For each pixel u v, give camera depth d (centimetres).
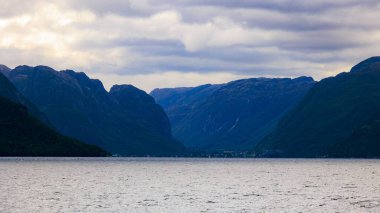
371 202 16075
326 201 16288
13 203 14988
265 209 14462
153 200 16212
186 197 17162
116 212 13700
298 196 17725
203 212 13888
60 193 17875
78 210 13875
